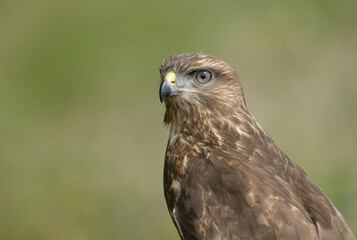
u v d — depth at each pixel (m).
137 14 18.50
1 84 17.94
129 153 16.92
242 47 18.08
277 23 18.28
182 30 18.38
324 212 8.62
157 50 18.23
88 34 18.34
